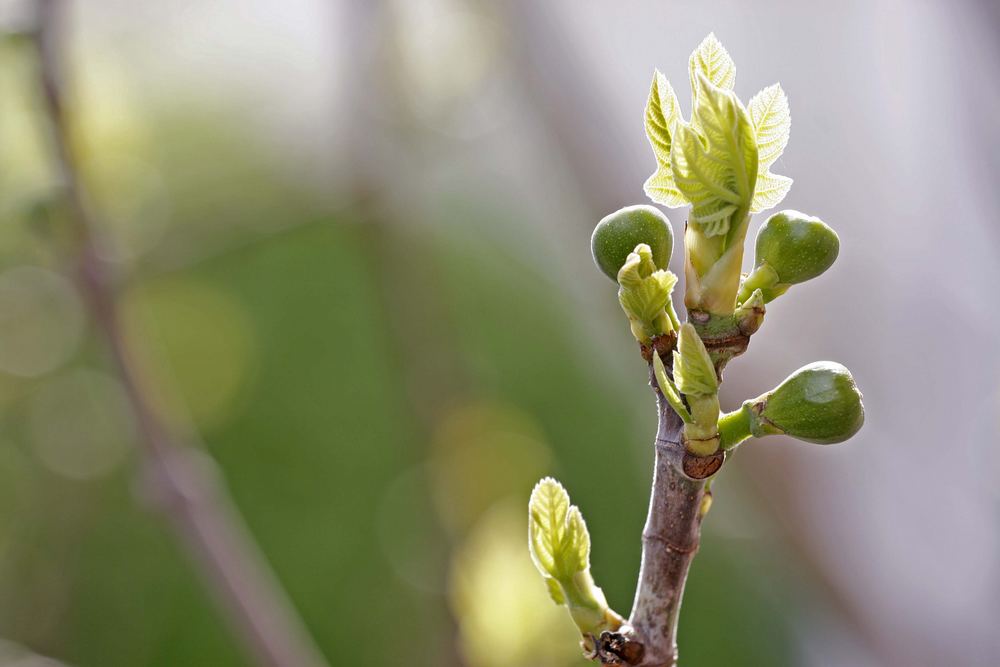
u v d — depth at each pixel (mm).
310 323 3252
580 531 737
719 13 1271
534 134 1219
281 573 2959
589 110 1151
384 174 1357
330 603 2896
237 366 2842
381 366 3229
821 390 715
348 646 2814
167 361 2729
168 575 2770
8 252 1352
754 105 719
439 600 1134
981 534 1126
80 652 2609
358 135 1331
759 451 1127
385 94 1285
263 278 3246
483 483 1379
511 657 999
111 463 2172
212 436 3098
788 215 725
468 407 1419
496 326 3229
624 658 728
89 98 1131
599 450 3158
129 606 2709
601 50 1233
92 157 1113
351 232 1431
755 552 1777
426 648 1295
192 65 1604
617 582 3043
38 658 1281
